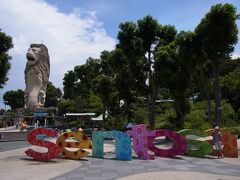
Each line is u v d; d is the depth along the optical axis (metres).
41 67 92.25
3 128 77.81
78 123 67.44
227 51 32.84
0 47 36.31
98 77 66.12
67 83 90.38
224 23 31.92
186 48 33.88
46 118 74.06
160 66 41.38
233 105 68.31
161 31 43.88
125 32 43.50
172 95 43.31
